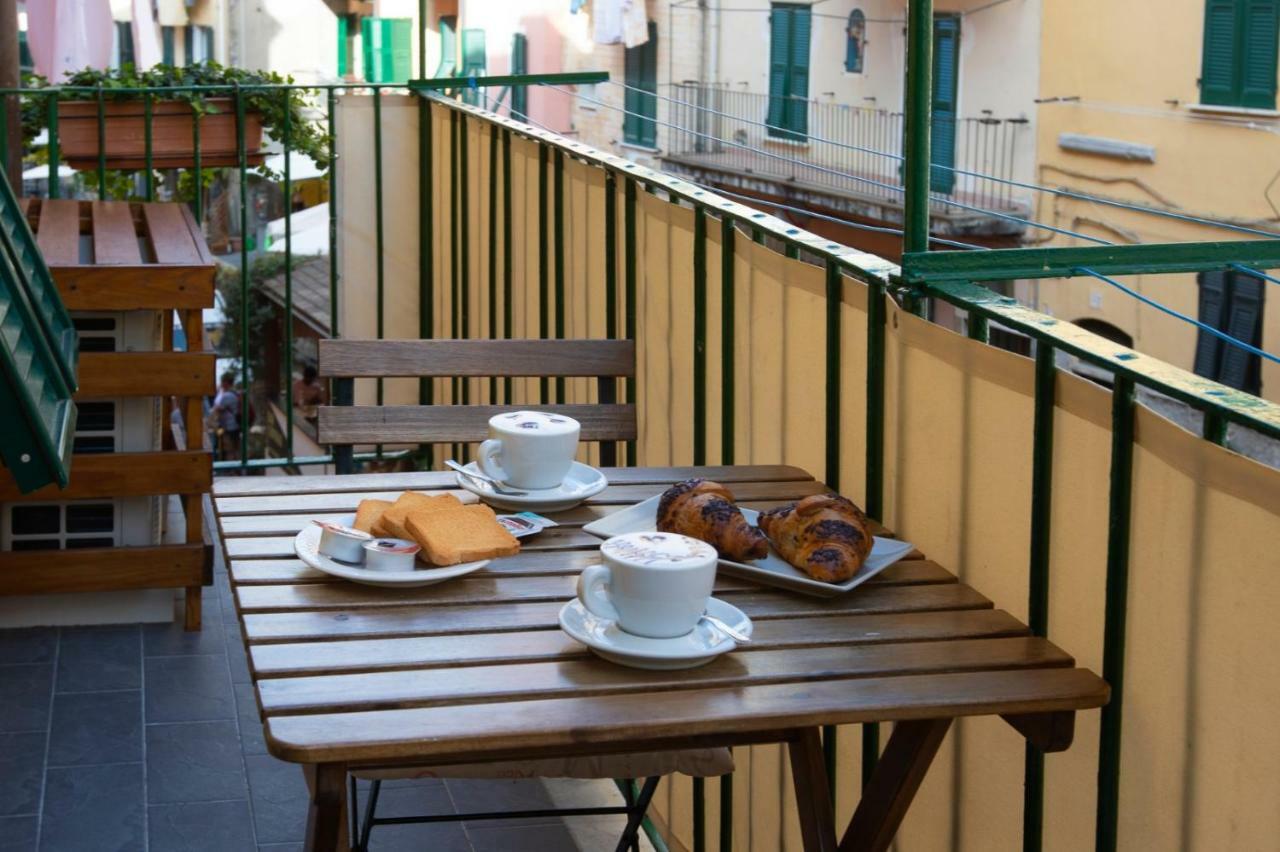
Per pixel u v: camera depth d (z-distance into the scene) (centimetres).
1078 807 175
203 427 400
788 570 185
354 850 243
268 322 1789
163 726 351
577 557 190
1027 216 1462
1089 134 1392
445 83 527
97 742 342
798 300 249
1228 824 149
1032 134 1456
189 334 389
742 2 1728
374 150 560
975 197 1505
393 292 571
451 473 226
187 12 1878
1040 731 161
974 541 195
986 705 152
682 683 152
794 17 1680
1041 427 178
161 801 318
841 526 184
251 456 1769
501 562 187
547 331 420
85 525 399
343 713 143
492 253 468
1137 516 162
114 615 407
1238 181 1256
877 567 187
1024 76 1456
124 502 400
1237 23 1238
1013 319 182
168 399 438
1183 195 1305
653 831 318
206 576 401
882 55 1577
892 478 218
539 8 1927
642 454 345
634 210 340
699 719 144
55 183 494
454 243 527
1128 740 165
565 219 401
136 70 540
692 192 299
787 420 256
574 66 1948
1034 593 180
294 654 155
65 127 519
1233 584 147
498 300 473
